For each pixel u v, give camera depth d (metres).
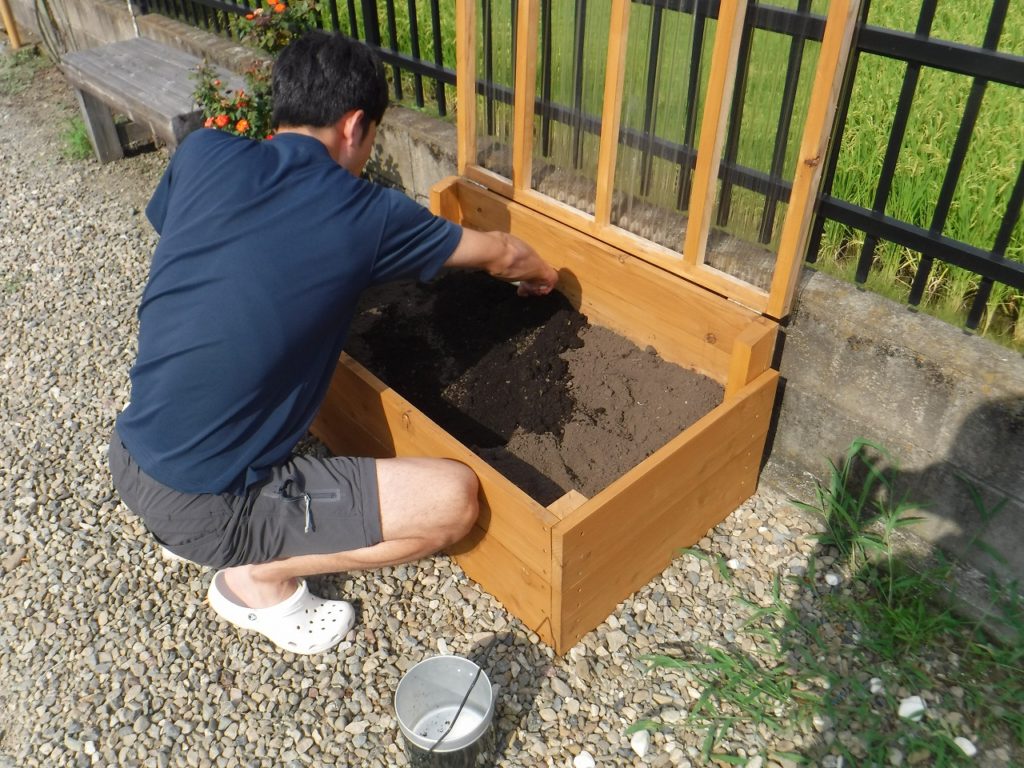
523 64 2.74
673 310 2.71
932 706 2.22
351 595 2.55
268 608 2.37
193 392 2.03
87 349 3.56
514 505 2.13
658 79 2.49
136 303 3.81
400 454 2.59
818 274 2.59
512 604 2.44
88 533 2.78
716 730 2.19
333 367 2.28
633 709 2.25
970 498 2.36
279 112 2.25
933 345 2.30
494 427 2.71
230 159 2.15
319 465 2.21
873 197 2.93
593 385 2.81
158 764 2.17
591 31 2.60
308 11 4.02
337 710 2.27
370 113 2.27
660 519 2.39
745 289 2.48
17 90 5.88
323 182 2.13
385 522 2.18
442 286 3.24
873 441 2.52
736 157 2.40
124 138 4.95
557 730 2.21
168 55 4.62
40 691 2.34
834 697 2.25
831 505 2.62
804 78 2.16
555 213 2.93
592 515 2.09
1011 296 2.54
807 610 2.46
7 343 3.61
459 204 3.26
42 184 4.75
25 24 6.67
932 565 2.52
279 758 2.18
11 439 3.13
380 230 2.17
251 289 2.02
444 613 2.49
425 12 4.08
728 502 2.70
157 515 2.13
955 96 2.98
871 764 2.09
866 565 2.54
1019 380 2.16
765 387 2.46
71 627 2.50
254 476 2.12
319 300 2.09
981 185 2.74
